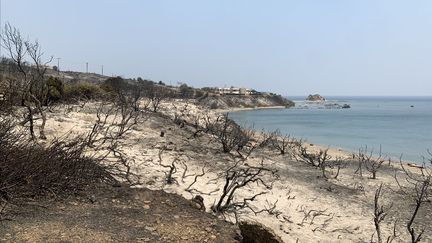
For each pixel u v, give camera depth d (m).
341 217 9.84
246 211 8.86
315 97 197.88
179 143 15.76
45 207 6.29
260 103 109.75
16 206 6.09
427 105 150.38
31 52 21.31
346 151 24.47
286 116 68.94
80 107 20.45
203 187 10.00
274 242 6.02
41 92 16.05
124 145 12.37
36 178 6.64
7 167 6.28
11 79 12.73
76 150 7.91
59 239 5.28
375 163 17.73
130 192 7.71
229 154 15.52
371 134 37.75
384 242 8.45
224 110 81.56
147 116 20.97
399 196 12.24
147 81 66.19
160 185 9.32
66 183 7.04
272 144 21.41
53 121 14.34
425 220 10.02
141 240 5.70
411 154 24.56
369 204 11.23
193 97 73.88
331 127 45.94
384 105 149.75
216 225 6.86
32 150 7.05
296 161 17.23
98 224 6.01
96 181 7.86
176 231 6.27
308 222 9.12
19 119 11.16
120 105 21.34
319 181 13.53
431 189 12.88
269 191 11.08
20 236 5.21
